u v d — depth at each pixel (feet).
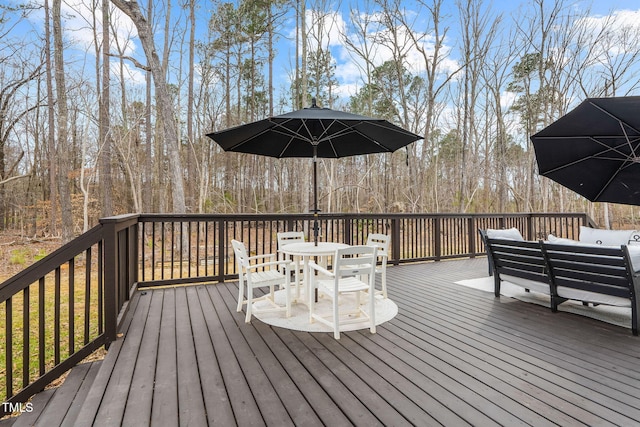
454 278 16.94
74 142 49.93
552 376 7.02
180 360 7.88
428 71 43.16
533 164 48.83
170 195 59.98
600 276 9.99
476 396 6.25
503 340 9.03
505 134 55.47
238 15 51.24
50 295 18.97
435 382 6.79
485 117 55.62
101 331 8.91
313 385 6.72
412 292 14.23
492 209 60.44
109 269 8.98
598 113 11.14
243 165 66.90
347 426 5.40
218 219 15.98
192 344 8.83
